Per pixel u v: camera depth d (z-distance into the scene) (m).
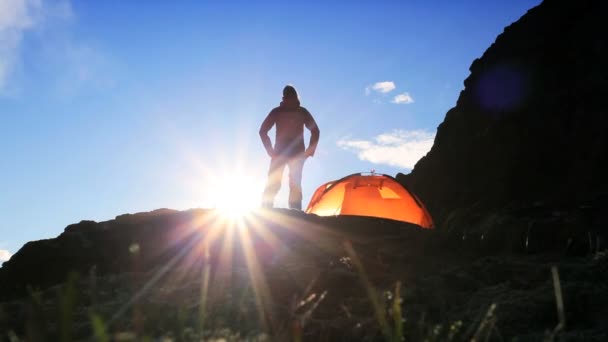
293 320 5.15
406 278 6.90
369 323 5.24
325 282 6.46
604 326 5.33
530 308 5.71
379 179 12.76
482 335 5.12
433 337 4.47
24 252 8.43
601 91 22.28
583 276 6.72
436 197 25.17
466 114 27.84
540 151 22.33
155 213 9.16
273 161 10.50
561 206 13.30
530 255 8.37
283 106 10.70
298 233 8.56
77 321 5.20
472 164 24.80
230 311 5.23
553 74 25.53
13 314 5.66
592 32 25.28
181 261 7.77
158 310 5.10
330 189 12.86
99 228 8.80
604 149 20.09
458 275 7.00
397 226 9.21
